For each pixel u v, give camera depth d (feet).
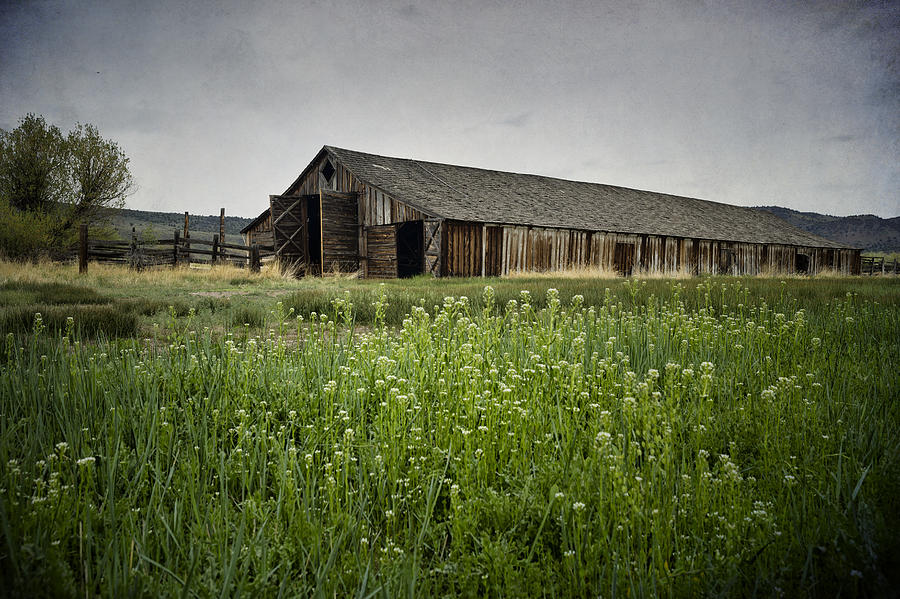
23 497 7.52
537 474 8.93
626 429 10.05
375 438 10.28
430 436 10.41
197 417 11.79
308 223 89.61
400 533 8.11
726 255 110.52
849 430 10.32
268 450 10.09
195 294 45.09
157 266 70.23
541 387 12.08
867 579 5.89
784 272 123.65
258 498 8.17
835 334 19.98
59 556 6.44
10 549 5.85
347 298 18.42
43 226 73.61
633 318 22.52
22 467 8.72
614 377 12.78
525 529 7.84
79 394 12.22
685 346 16.60
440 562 7.27
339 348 16.62
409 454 9.94
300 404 12.44
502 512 7.93
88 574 6.34
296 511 7.91
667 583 6.24
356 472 9.43
